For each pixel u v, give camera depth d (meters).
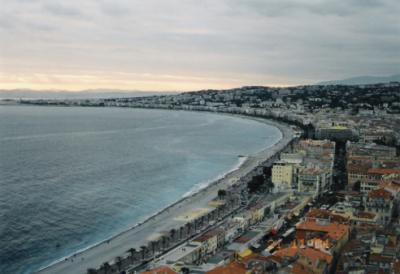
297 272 197.75
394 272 189.25
